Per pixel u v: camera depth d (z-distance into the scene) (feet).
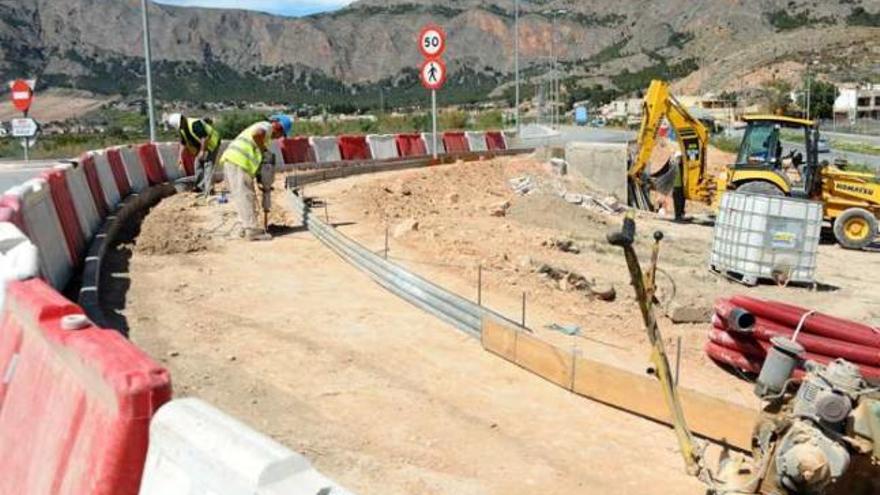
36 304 13.57
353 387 22.44
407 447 19.12
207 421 9.50
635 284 15.56
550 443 19.98
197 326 26.66
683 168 67.46
